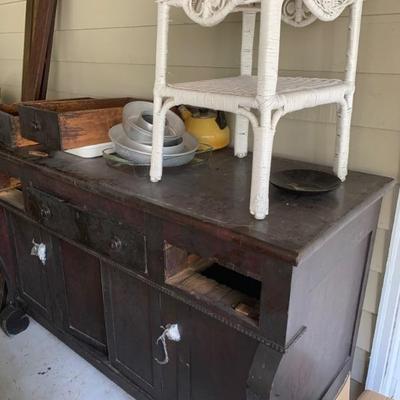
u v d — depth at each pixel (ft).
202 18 2.97
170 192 3.50
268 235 2.77
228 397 3.53
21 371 5.31
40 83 6.35
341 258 3.36
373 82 3.81
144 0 5.26
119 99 5.42
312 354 3.45
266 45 2.67
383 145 3.89
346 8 3.76
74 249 4.49
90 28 6.03
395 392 4.44
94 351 4.81
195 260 3.74
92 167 4.15
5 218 5.36
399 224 3.93
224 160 4.40
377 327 4.32
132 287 3.96
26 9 6.45
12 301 5.82
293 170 3.82
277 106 2.83
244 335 3.20
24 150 4.72
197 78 5.07
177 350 3.78
